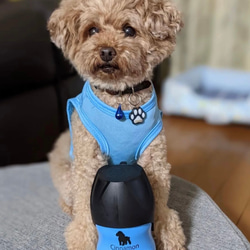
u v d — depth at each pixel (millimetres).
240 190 1542
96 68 891
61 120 1705
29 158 1622
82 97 990
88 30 922
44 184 1456
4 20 1381
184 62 2865
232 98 2439
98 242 881
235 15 2619
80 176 963
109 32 883
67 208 1134
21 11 1433
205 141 2076
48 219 1116
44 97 1601
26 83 1484
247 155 1891
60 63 1569
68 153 1157
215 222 1062
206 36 2770
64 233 1008
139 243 842
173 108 2441
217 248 973
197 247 983
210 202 1147
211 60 2789
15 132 1530
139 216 814
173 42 954
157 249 977
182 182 1253
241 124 2316
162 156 978
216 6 2646
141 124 924
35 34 1442
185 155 1898
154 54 931
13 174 1527
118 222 808
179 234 974
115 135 925
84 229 959
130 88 936
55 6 1503
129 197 799
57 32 962
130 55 867
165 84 2482
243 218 1346
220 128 2271
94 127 932
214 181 1624
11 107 1498
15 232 1082
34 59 1452
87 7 899
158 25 908
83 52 900
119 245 833
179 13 939
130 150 957
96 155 957
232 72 2670
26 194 1391
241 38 2668
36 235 1044
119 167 865
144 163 973
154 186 979
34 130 1590
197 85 2684
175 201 1154
